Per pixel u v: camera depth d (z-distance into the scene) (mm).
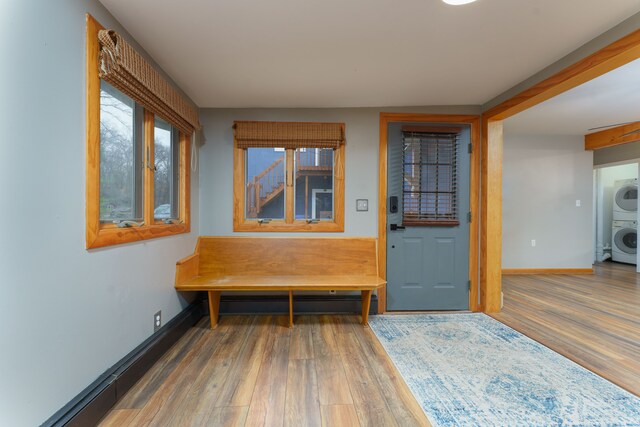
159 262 2135
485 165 2934
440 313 2959
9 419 1029
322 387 1713
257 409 1523
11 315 1036
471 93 2674
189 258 2619
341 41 1833
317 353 2123
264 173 3053
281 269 2865
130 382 1678
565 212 4859
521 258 4828
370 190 2996
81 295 1366
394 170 3002
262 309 2916
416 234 3010
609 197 6047
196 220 2879
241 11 1552
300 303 2922
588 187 4871
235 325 2641
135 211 1913
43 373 1159
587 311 3006
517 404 1568
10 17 1028
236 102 2822
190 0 1468
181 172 2596
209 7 1520
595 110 3502
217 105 2895
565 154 4852
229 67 2158
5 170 1017
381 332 2494
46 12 1173
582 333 2465
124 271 1706
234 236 2938
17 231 1058
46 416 1171
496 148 2918
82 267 1374
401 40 1821
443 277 3025
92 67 1418
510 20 1627
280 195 3051
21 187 1074
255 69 2189
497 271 2971
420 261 3012
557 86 2096
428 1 1471
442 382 1768
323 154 3045
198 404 1558
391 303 2994
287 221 3002
